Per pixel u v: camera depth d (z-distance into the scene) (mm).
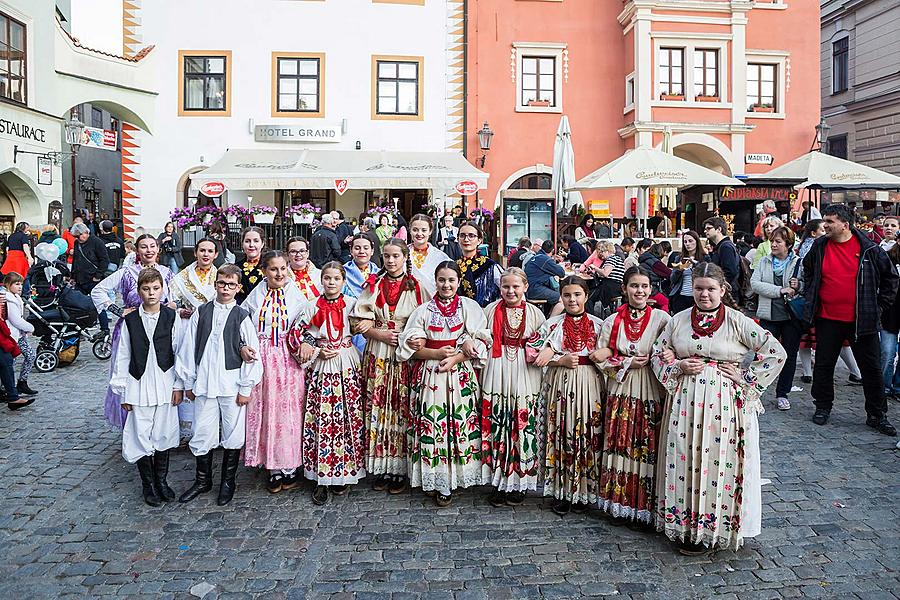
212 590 4012
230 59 20469
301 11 20703
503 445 5055
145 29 20281
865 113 27266
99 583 4102
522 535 4680
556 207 17000
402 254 5340
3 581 4117
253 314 5453
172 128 20406
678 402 4352
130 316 5188
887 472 5695
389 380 5348
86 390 8711
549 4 21516
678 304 8242
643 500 4648
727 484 4270
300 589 4023
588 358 4891
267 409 5312
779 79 21641
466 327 5043
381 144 21078
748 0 20688
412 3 21062
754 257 9203
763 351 4250
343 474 5258
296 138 20641
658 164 13328
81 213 16875
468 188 18734
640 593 3951
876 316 6578
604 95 21781
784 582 4055
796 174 14344
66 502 5285
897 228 8500
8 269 11820
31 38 16703
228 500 5273
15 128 16156
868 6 26812
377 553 4445
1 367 7711
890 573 4145
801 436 6602
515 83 21406
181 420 6016
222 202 20688
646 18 20469
